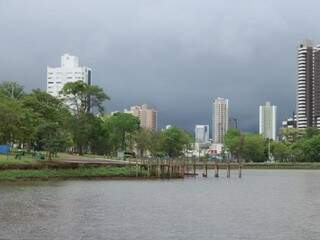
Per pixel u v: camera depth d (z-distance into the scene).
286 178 170.12
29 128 135.88
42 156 139.00
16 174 120.12
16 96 173.12
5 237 49.34
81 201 80.88
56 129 141.88
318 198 94.25
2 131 131.12
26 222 58.31
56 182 120.19
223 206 78.62
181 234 52.28
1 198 83.19
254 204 82.38
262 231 54.66
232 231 54.41
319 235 52.66
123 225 57.31
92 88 190.38
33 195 88.56
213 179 160.00
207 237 50.91
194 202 84.19
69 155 177.88
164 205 78.56
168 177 154.38
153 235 51.53
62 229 54.06
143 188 111.12
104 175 135.88
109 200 83.75
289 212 71.38
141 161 158.75
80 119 186.88
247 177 176.75
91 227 55.62
